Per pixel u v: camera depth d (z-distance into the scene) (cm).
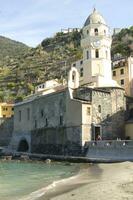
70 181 3719
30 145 9581
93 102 7625
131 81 10144
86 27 9269
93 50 9100
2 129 11288
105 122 7688
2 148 10306
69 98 7894
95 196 2541
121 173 4244
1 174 4953
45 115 8906
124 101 8106
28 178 4397
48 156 7700
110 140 6975
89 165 5962
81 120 7419
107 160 6228
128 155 6100
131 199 2372
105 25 9219
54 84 12450
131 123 7712
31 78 19338
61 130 8112
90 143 7150
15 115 10650
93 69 9025
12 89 18250
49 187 3297
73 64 12569
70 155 7650
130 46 16075
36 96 10300
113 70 10719
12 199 2798
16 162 7369
